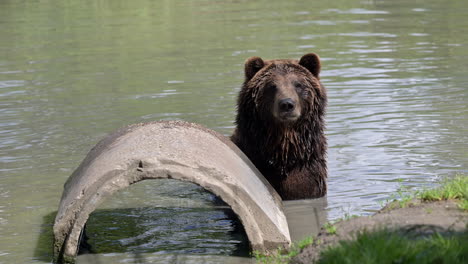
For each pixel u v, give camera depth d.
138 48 27.59
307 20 33.84
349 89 20.23
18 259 9.66
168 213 11.91
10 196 12.67
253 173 11.54
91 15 37.78
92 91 20.83
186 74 22.55
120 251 9.94
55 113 18.50
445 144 15.07
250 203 9.72
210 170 9.74
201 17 35.91
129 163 9.59
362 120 17.16
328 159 14.42
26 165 14.45
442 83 20.64
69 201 9.91
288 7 39.41
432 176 13.05
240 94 12.91
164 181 14.20
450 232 8.12
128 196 13.10
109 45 28.47
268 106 12.32
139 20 35.47
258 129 12.66
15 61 25.72
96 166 10.35
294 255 9.01
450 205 9.34
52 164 14.49
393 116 17.39
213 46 27.42
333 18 34.28
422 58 24.25
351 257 7.46
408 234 8.23
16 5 42.47
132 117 17.66
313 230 10.77
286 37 29.02
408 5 38.72
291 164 12.59
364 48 26.28
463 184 10.02
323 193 12.69
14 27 33.84
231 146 12.12
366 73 22.20
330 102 18.89
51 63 25.22
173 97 19.66
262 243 9.59
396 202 10.09
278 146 12.48
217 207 12.28
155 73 22.88
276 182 12.69
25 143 15.98
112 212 12.02
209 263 9.37
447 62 23.55
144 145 10.27
